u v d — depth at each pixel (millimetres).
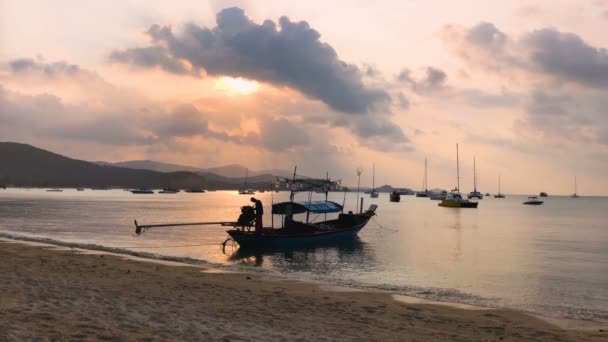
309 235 34719
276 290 17812
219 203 150750
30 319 9820
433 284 22312
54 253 26203
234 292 16500
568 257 33750
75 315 10562
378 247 37500
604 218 92562
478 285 22391
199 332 10023
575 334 13156
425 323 13477
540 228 64188
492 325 13742
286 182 39312
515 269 27672
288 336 10453
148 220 65312
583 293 20812
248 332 10477
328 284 20516
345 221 41500
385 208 130375
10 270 18203
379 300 17000
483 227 63719
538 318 15359
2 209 88688
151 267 22547
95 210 89938
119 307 11930
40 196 192750
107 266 21469
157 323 10523
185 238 41000
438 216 91125
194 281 18656
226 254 31500
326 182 41812
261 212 33000
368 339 10969
